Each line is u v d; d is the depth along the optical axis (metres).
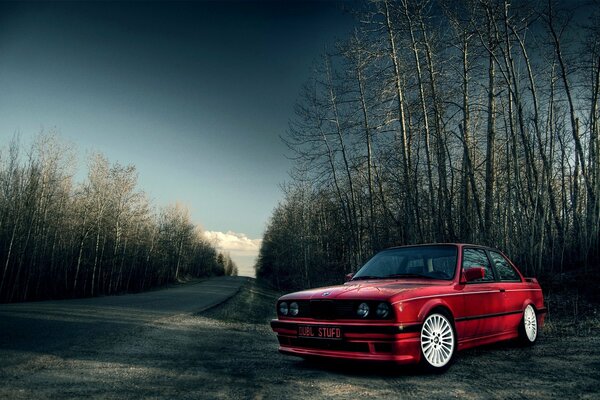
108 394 3.51
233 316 12.24
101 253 43.38
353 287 4.74
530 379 3.98
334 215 24.70
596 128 16.48
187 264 90.69
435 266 5.25
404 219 17.44
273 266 61.75
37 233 34.72
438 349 4.38
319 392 3.59
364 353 4.13
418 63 16.34
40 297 34.94
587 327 7.06
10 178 33.03
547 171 14.40
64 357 5.18
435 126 16.06
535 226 13.48
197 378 4.16
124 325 8.88
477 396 3.43
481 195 18.62
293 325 4.68
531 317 6.06
